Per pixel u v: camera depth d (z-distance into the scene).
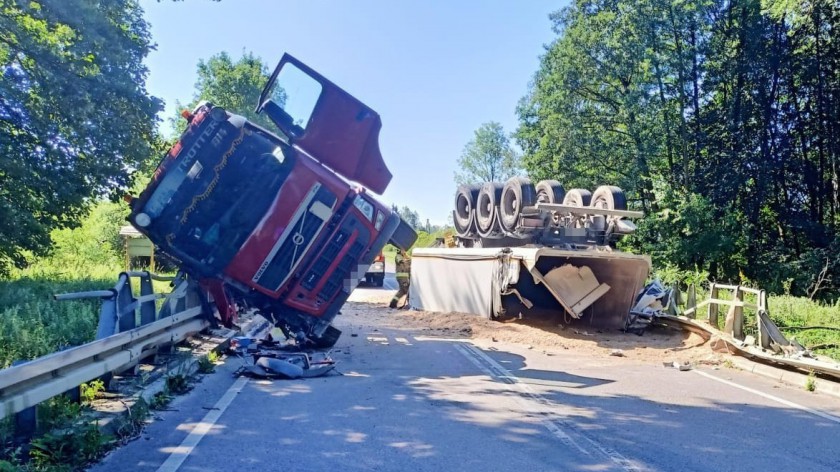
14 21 10.67
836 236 24.81
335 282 9.60
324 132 9.25
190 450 4.99
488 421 6.14
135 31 12.27
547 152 30.62
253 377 8.09
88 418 5.08
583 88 29.11
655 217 26.38
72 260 24.64
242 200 9.12
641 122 28.03
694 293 13.83
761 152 27.80
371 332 13.12
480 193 16.33
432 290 16.95
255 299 9.46
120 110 11.62
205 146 9.15
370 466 4.73
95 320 9.38
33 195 12.67
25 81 11.33
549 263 14.29
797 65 26.27
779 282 25.52
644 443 5.52
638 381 8.52
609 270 13.88
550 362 9.92
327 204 9.21
